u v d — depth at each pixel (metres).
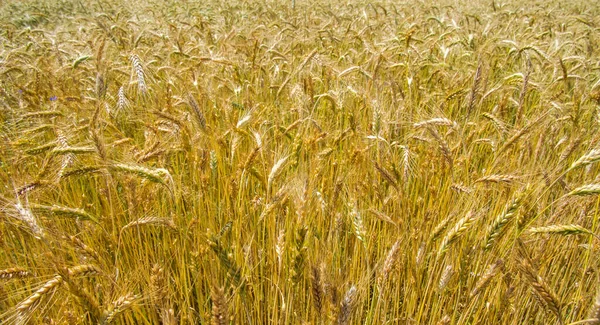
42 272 2.68
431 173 3.86
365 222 3.42
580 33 9.94
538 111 4.93
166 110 4.33
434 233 2.64
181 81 5.48
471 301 2.65
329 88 6.06
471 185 3.31
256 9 14.37
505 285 2.88
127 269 3.03
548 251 2.97
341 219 3.11
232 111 4.68
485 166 4.32
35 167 3.95
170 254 3.09
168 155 3.86
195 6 16.03
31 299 1.97
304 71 6.45
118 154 3.40
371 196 3.70
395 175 3.21
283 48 8.20
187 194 3.44
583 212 3.13
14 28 11.99
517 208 2.44
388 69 6.08
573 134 4.26
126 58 7.16
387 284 2.83
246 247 2.99
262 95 5.83
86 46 7.74
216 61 5.83
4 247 2.71
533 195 2.97
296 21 11.67
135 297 2.17
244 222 3.28
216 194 3.71
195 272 2.88
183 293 3.06
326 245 3.12
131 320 2.54
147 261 2.93
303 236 2.30
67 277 1.92
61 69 6.09
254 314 2.91
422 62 6.68
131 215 2.97
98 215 3.36
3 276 2.13
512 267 2.69
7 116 4.89
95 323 2.70
